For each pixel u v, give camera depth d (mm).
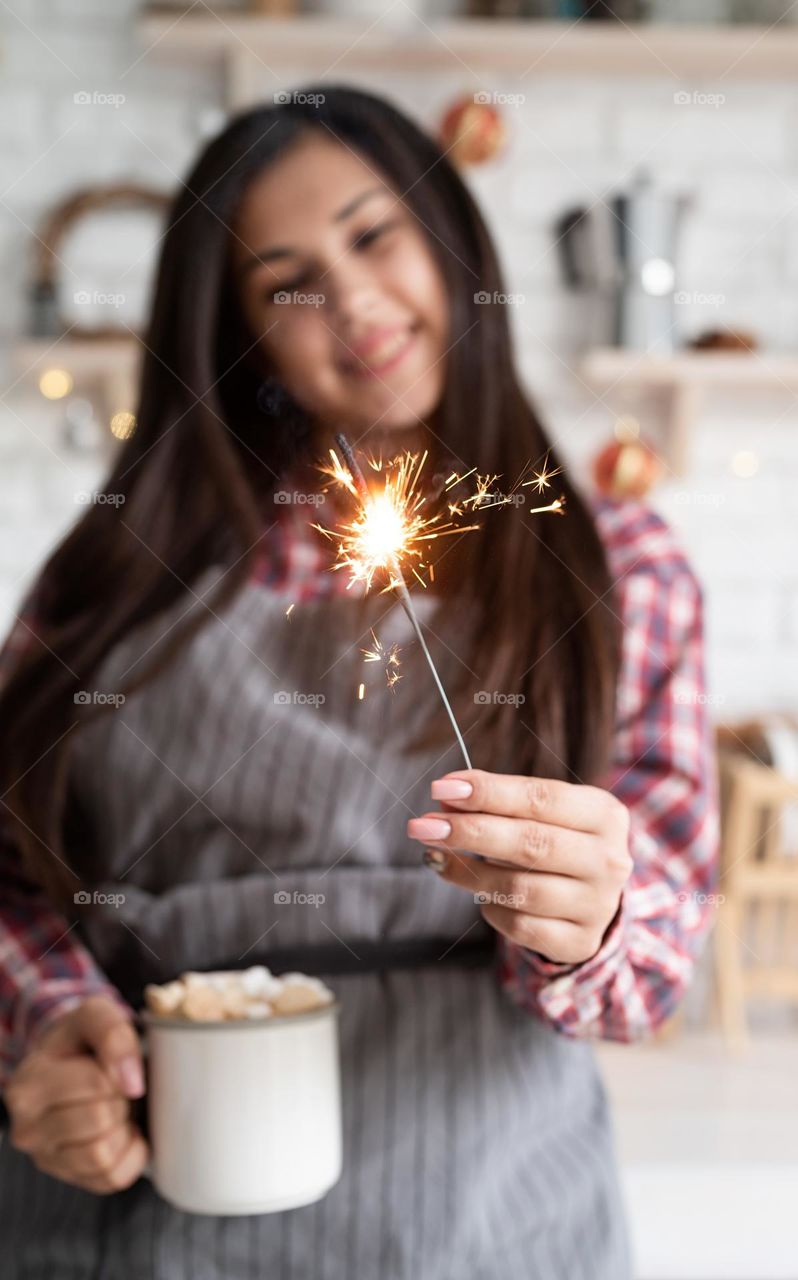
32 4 2625
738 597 2750
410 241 1104
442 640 988
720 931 2545
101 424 2654
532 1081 1087
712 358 2590
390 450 861
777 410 2746
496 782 835
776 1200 1984
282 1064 988
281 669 1112
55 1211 1111
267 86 2623
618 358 2588
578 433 2707
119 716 1139
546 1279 1045
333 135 1115
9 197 2637
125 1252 1064
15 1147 1124
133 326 2629
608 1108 1141
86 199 2584
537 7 2584
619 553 1157
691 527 2742
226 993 1021
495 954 1112
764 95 2688
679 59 2605
